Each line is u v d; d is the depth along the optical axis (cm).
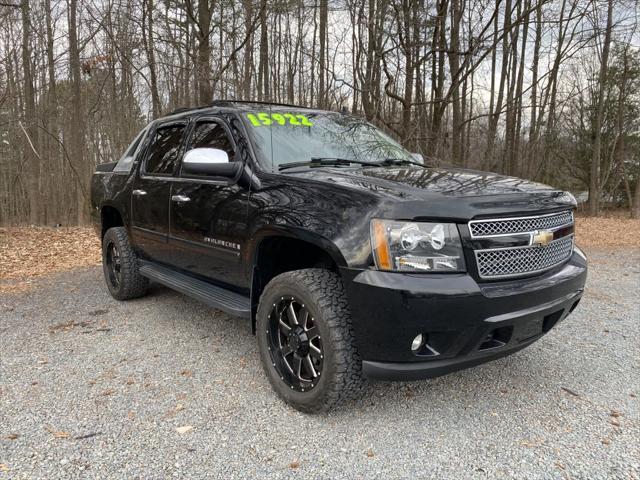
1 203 2841
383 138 434
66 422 273
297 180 298
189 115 428
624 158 2489
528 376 338
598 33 1116
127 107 2052
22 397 302
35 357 367
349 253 254
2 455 241
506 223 262
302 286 276
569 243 313
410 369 250
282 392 295
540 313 267
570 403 300
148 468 232
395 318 242
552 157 2709
